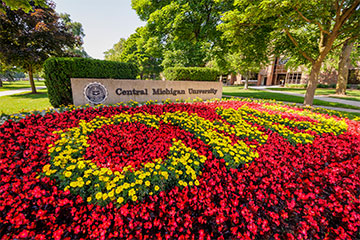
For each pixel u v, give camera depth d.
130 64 8.02
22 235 1.59
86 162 2.42
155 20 12.56
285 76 33.41
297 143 3.70
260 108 7.06
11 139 3.02
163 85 8.50
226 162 2.71
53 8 13.69
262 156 3.11
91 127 3.74
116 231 1.76
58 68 6.14
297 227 2.01
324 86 24.53
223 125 4.36
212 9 12.28
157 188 2.06
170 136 3.54
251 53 11.05
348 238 1.92
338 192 2.43
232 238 1.84
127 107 5.86
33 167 2.45
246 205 2.19
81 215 1.88
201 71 9.99
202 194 2.15
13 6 5.38
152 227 1.89
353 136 4.41
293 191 2.47
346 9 7.58
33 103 8.18
